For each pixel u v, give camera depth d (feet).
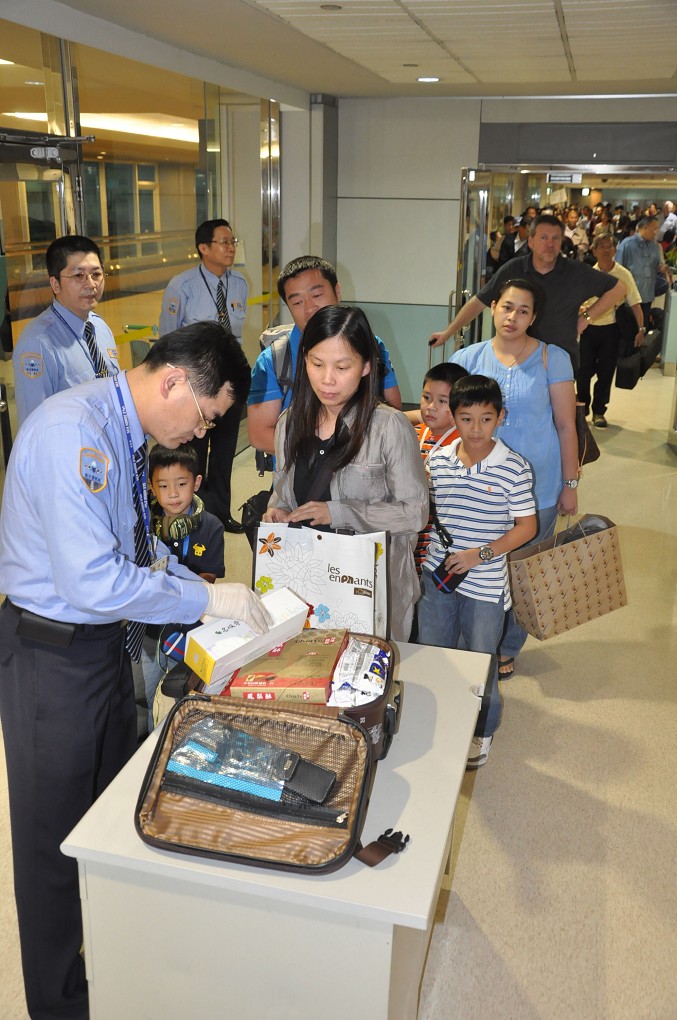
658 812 8.49
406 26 13.55
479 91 21.91
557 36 14.08
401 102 23.57
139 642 5.77
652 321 30.32
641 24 13.01
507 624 9.98
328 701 5.01
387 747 5.19
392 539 6.88
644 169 22.68
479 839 8.05
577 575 9.36
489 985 6.51
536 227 13.30
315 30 14.15
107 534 4.85
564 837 8.11
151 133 16.37
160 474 8.41
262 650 5.28
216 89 18.61
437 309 20.89
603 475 19.54
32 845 5.55
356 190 24.57
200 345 4.98
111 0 12.68
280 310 24.76
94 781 5.63
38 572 5.08
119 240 15.74
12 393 13.10
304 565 6.15
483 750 8.90
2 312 12.60
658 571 14.42
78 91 13.99
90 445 4.83
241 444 20.88
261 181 22.24
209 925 4.70
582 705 10.41
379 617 6.26
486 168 20.72
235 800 4.55
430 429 9.70
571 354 13.96
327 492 6.78
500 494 8.57
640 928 7.08
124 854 4.49
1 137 12.17
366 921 4.36
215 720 4.80
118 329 16.07
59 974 5.88
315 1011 4.75
